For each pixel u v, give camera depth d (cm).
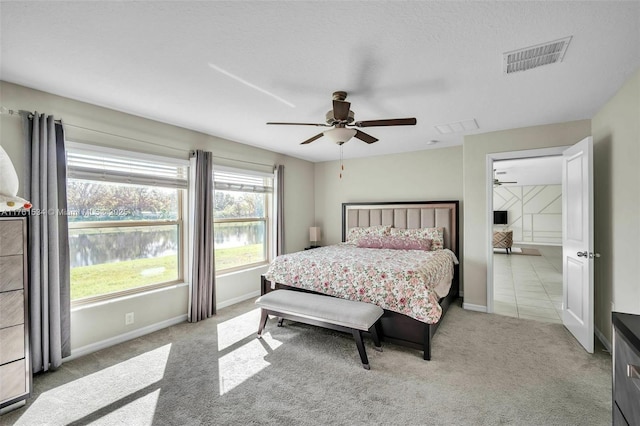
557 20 157
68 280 258
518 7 147
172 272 360
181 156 356
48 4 144
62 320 254
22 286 205
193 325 342
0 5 143
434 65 206
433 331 301
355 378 229
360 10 149
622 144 242
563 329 325
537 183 1019
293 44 181
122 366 249
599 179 296
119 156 298
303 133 386
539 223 1061
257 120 330
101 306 285
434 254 386
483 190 383
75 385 222
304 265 337
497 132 373
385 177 527
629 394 89
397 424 179
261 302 295
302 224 566
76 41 177
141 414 189
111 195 304
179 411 192
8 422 184
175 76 223
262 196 490
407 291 270
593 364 248
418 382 223
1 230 197
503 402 199
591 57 196
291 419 184
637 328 90
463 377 229
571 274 311
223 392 212
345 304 268
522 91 252
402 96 261
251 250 467
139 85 239
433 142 439
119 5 145
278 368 244
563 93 256
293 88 245
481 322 347
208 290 371
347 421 182
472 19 156
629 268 232
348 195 566
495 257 843
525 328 329
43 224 240
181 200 370
